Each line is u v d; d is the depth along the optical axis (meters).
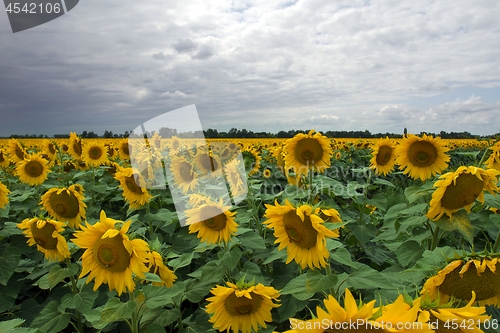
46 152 9.29
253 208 4.46
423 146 4.56
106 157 8.12
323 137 4.73
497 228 3.84
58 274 3.45
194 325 3.10
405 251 3.42
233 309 2.37
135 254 2.23
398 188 11.20
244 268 3.53
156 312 2.95
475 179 2.75
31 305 4.10
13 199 5.73
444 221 2.98
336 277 2.28
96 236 2.35
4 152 7.66
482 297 1.95
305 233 2.34
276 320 3.16
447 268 1.98
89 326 3.57
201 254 4.54
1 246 4.18
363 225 4.94
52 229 3.39
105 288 3.89
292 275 3.71
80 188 5.79
